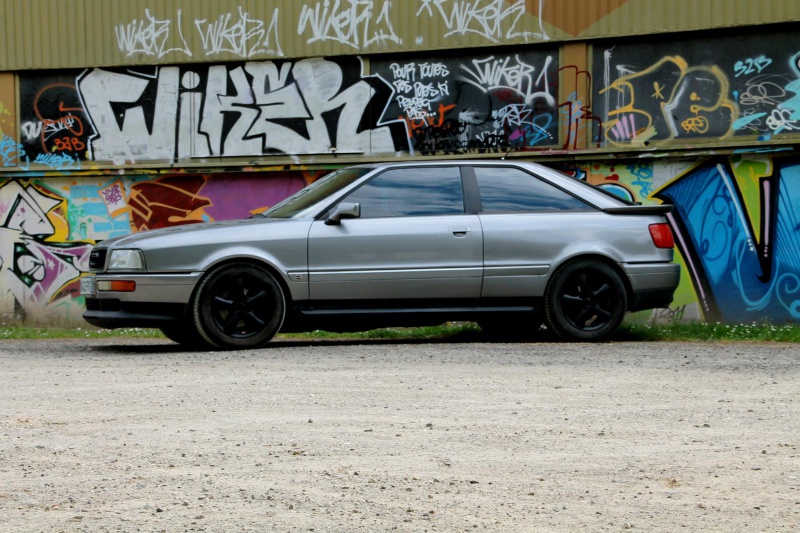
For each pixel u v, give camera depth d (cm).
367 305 962
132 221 1559
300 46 1499
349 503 400
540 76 1425
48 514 388
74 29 1575
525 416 577
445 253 968
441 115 1460
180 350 965
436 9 1452
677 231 1370
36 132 1595
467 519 379
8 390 688
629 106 1391
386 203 980
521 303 986
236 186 1524
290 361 827
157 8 1548
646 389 670
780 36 1335
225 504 399
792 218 1330
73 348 1017
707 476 443
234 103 1529
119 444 509
